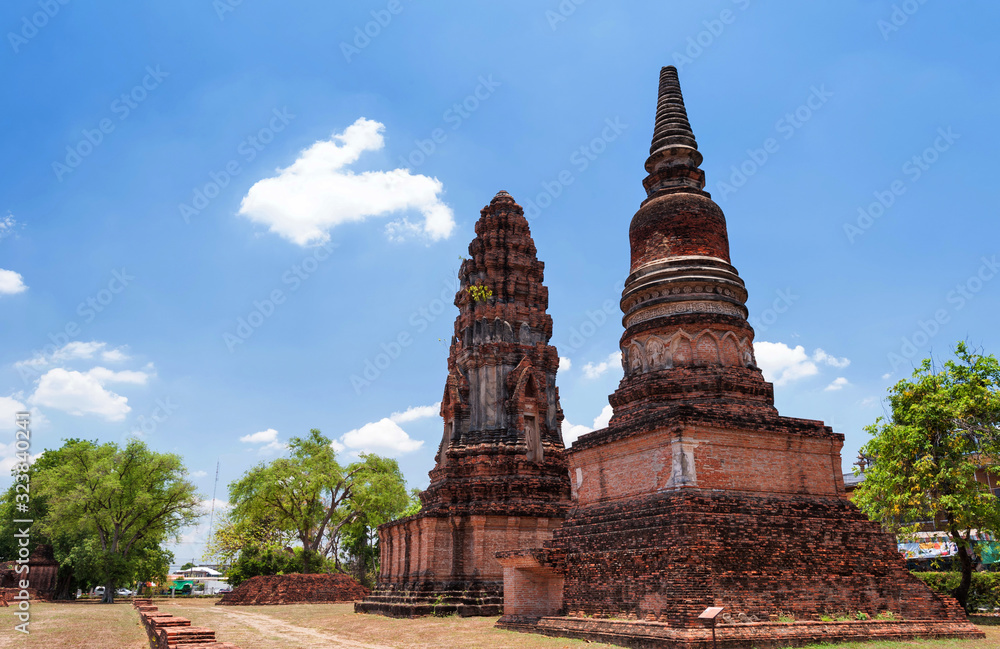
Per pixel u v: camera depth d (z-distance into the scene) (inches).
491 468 1825.8
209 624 1568.7
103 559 2578.7
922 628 978.7
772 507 1032.2
